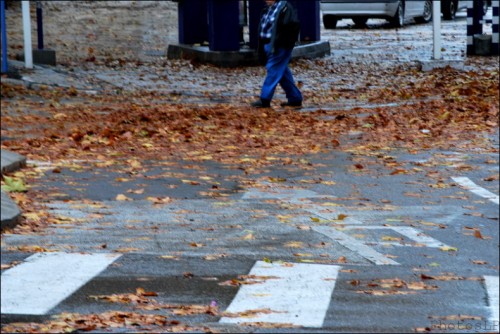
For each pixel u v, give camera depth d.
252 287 9.77
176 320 8.62
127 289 9.70
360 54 37.41
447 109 23.23
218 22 35.50
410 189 15.20
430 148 18.61
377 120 21.94
